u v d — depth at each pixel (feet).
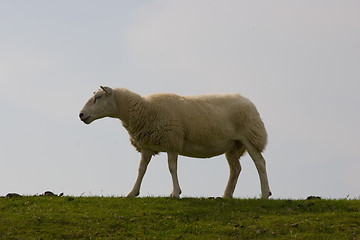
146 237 58.65
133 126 69.77
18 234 57.98
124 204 66.90
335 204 68.03
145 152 72.13
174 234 59.62
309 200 69.51
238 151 74.18
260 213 65.46
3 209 64.49
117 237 58.49
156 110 68.95
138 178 71.97
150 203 67.15
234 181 74.28
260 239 58.90
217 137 70.44
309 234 59.72
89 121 70.28
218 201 68.69
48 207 65.16
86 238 58.23
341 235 59.82
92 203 67.41
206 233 60.03
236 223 62.23
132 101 69.92
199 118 69.41
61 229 59.36
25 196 70.03
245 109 71.36
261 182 71.87
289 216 64.18
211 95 72.18
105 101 70.23
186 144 70.38
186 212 64.64
